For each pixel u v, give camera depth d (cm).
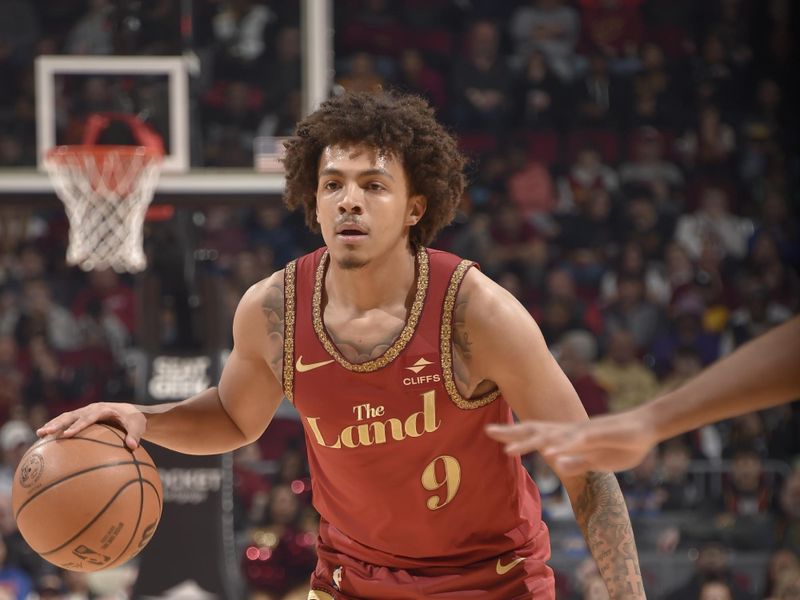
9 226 2823
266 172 1680
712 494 2353
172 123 1702
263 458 2375
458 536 773
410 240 789
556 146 3089
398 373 739
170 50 1717
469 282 742
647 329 2719
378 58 3181
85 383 2547
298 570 2008
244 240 2805
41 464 767
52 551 771
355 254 725
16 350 2636
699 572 2105
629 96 3159
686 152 3134
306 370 759
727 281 2886
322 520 838
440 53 3186
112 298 2727
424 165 755
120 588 2059
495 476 766
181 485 1703
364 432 747
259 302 784
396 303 750
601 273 2850
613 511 696
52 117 1716
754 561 2212
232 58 2152
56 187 1694
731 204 3083
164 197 1670
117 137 1652
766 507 2323
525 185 2972
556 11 3278
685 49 3291
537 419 732
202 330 1745
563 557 2208
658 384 2542
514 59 3228
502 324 728
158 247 1717
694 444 2450
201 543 1694
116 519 769
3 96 2708
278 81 1892
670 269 2848
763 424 2528
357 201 724
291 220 2839
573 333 2645
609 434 408
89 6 1916
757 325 2752
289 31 2072
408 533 772
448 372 738
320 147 767
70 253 1664
